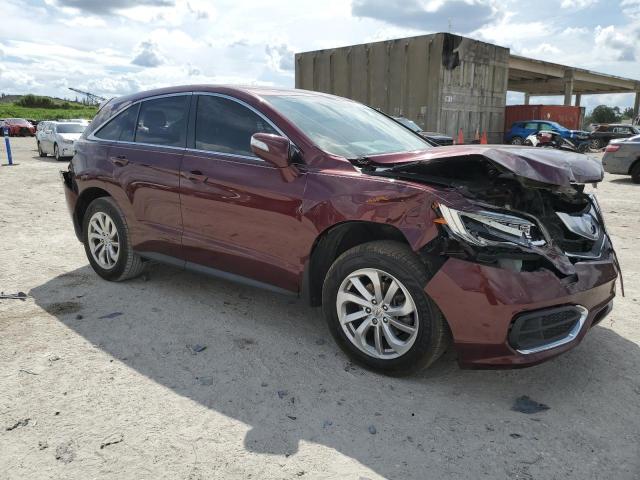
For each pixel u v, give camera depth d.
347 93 22.44
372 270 3.07
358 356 3.24
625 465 2.42
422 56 20.27
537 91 50.47
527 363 2.76
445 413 2.82
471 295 2.73
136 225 4.45
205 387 3.03
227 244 3.81
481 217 2.76
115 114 4.81
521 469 2.39
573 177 2.86
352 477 2.31
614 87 52.09
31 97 118.19
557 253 2.92
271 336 3.74
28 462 2.36
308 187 3.33
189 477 2.29
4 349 3.44
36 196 10.30
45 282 4.82
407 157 3.29
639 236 7.06
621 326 4.01
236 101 3.92
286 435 2.60
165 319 4.00
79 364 3.26
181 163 4.05
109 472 2.31
